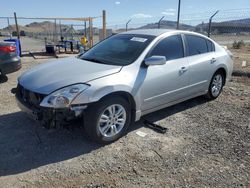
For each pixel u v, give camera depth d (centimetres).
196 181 336
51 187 320
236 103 622
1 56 723
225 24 1423
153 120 516
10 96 639
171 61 496
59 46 1656
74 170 353
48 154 388
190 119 525
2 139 427
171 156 391
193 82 547
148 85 451
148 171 354
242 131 477
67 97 371
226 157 391
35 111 385
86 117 393
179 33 532
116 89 404
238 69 965
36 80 411
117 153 396
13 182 327
